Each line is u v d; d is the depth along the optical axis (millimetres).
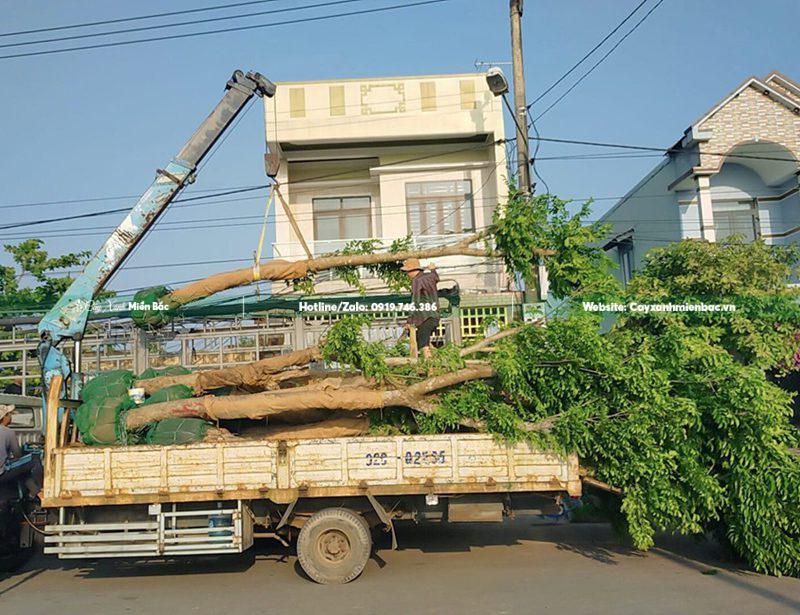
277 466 8883
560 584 8430
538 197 10750
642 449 8766
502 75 15945
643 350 9188
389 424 9672
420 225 21109
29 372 16609
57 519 9102
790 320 11695
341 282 18109
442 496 9305
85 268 11055
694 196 19938
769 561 8617
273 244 19922
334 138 20531
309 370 10797
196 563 10266
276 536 9305
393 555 10344
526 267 10906
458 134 20688
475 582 8633
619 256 24672
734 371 9008
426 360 9484
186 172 11516
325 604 7805
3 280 20438
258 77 12094
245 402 9305
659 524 9016
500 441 8961
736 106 18984
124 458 8906
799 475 8484
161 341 15922
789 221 19875
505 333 9695
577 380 9078
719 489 8664
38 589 8961
